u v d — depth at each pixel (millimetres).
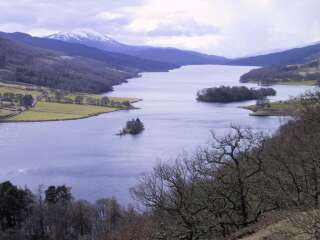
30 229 68000
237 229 26594
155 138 140750
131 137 145625
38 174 104438
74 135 155875
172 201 27641
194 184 28766
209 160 29750
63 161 116562
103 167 108125
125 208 65375
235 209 27609
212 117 176875
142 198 45250
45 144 140750
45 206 71438
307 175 27828
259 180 28859
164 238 27031
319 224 17328
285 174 29141
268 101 196000
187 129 152000
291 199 27531
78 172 104812
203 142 124438
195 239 26906
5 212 68938
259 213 27062
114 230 47750
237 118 168125
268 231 21234
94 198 83312
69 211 68250
